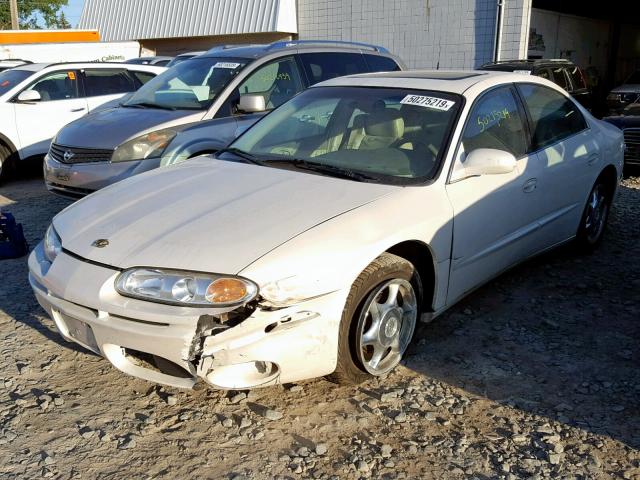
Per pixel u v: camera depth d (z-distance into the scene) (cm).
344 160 407
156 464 292
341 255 317
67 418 326
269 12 1870
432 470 290
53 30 2116
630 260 566
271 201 350
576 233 542
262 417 329
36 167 981
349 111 441
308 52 752
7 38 2041
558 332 425
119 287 305
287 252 307
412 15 1620
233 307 290
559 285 506
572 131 525
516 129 455
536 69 1180
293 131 452
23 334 416
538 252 491
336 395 349
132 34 2333
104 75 1021
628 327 434
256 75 703
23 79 946
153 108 704
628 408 338
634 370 377
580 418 329
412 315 373
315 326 310
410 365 382
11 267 543
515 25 1442
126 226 336
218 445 306
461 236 390
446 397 348
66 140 672
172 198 364
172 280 298
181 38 2241
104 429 317
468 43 1540
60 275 323
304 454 300
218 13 2020
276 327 301
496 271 443
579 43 2042
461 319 443
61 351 394
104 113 719
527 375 371
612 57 2272
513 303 470
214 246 309
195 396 346
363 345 345
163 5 2211
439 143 396
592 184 539
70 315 317
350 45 809
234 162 427
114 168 630
